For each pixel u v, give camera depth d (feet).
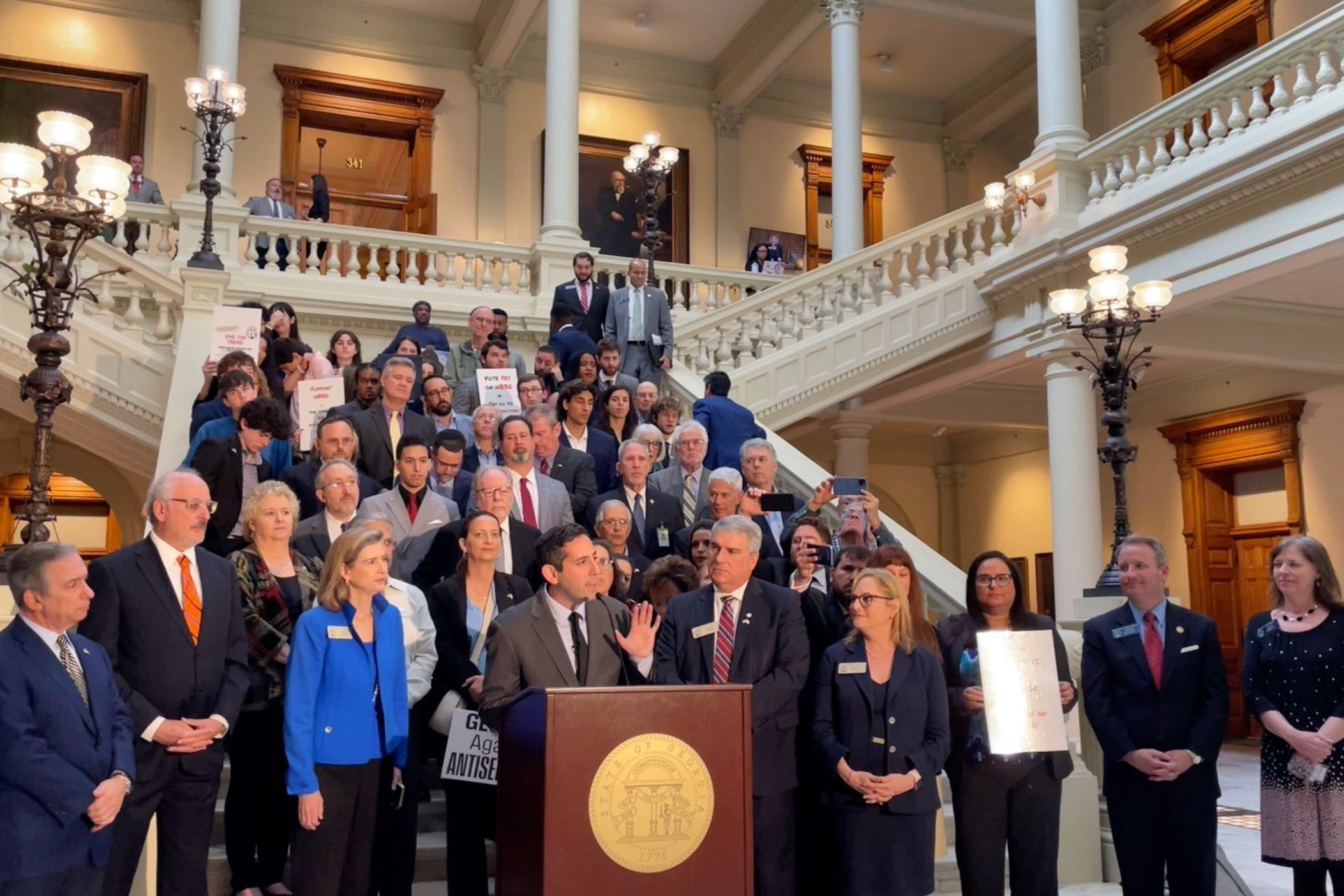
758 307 35.88
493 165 53.57
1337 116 24.91
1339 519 38.27
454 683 13.51
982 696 12.96
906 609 12.49
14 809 10.00
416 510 17.06
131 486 38.50
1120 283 23.54
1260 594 42.42
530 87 55.11
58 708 10.25
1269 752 13.67
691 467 20.86
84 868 10.25
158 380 27.61
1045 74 36.04
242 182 49.44
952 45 55.62
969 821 13.06
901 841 11.92
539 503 18.40
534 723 8.81
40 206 17.35
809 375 34.88
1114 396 22.65
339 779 11.68
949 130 61.41
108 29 48.24
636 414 24.93
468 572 14.26
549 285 38.70
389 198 54.60
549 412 20.33
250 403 16.67
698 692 8.89
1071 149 34.65
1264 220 27.43
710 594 12.83
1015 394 46.06
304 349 24.63
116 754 10.55
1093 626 13.97
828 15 46.93
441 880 15.03
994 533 56.29
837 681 12.35
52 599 10.39
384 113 51.88
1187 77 48.47
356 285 36.76
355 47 51.88
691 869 8.69
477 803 12.66
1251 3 44.27
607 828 8.50
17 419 37.55
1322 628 13.38
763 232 57.52
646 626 11.76
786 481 24.29
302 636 11.74
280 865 13.24
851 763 12.06
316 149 55.26
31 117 46.78
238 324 21.63
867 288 36.63
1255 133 27.63
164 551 11.84
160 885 11.54
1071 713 15.12
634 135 56.44
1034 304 35.06
